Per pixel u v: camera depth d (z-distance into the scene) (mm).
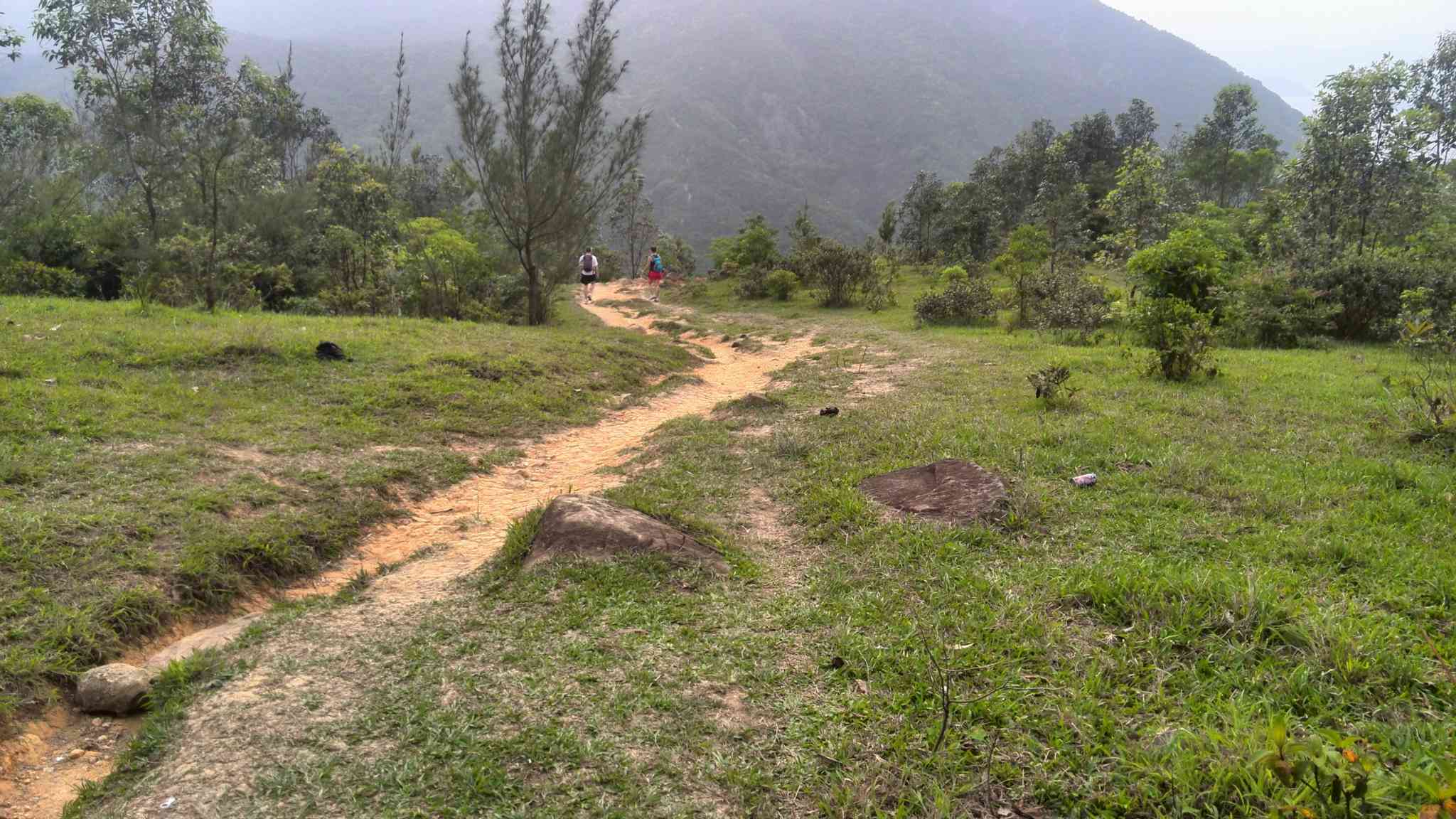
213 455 5992
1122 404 8188
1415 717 2666
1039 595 3809
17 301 11906
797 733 2812
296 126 33688
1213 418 7430
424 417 8094
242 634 3717
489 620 3779
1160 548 4363
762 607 3871
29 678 3191
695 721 2891
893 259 35438
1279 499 4980
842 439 7414
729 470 6625
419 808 2434
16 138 22031
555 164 17125
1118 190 27469
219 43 19812
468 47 16734
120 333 9336
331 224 20734
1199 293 12641
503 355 11008
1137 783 2428
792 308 24141
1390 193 17766
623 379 11633
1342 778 2002
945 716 2646
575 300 29734
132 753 2768
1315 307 13891
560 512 4684
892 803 2441
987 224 39812
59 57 17359
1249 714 2707
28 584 3803
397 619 3875
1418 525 4496
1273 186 41188
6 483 4895
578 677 3207
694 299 28484
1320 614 3342
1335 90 17828
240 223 17625
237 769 2627
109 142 16375
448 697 3062
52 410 6332
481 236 22938
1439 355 10984
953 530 4707
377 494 5898
